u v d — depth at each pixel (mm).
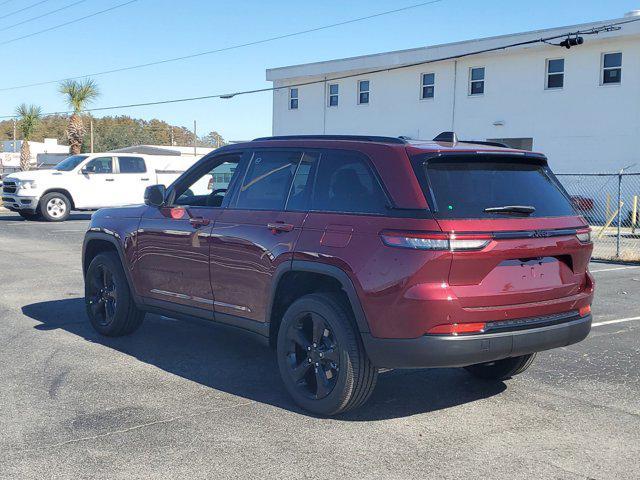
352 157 5023
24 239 16734
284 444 4438
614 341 7418
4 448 4305
